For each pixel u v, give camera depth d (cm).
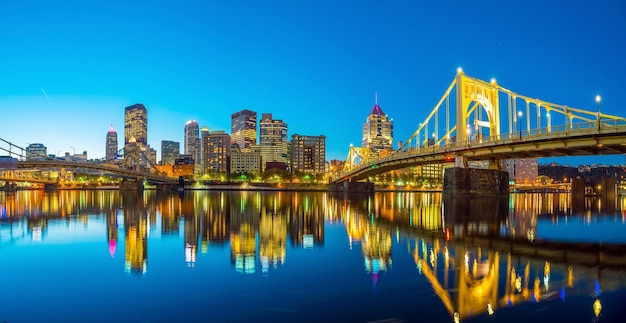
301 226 3753
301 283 1708
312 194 13862
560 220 4447
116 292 1591
